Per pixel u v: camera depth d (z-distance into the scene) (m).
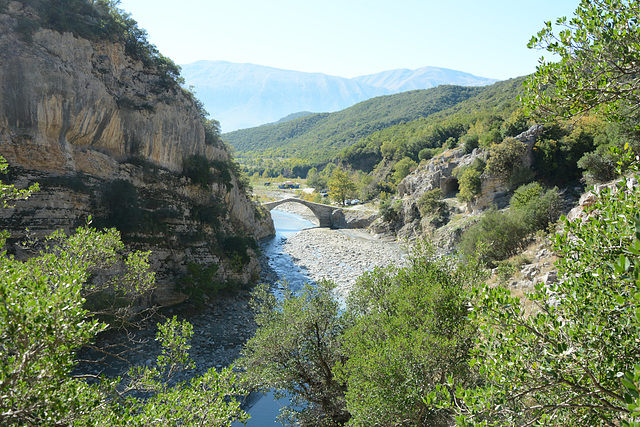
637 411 4.11
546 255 32.31
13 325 5.66
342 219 110.06
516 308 7.45
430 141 143.25
